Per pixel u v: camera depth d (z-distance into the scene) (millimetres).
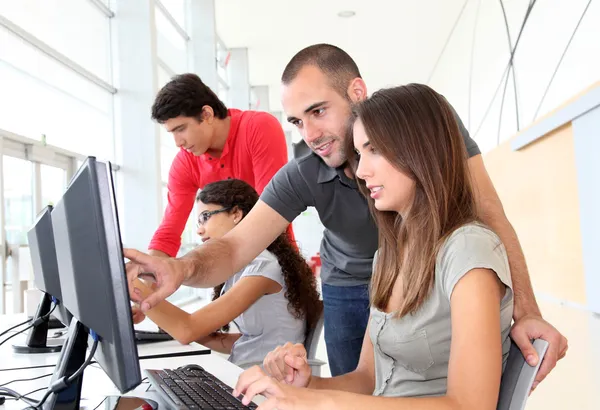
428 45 9789
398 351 1110
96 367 1391
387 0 7832
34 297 2051
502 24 6371
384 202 1074
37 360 1469
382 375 1181
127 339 768
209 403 943
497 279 940
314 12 8172
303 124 1530
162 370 1210
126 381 767
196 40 7566
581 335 3912
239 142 2555
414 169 1030
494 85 6809
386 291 1200
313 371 1835
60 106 4434
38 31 4129
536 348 937
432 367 1081
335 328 1971
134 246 5082
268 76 11477
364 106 1076
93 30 4922
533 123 5188
